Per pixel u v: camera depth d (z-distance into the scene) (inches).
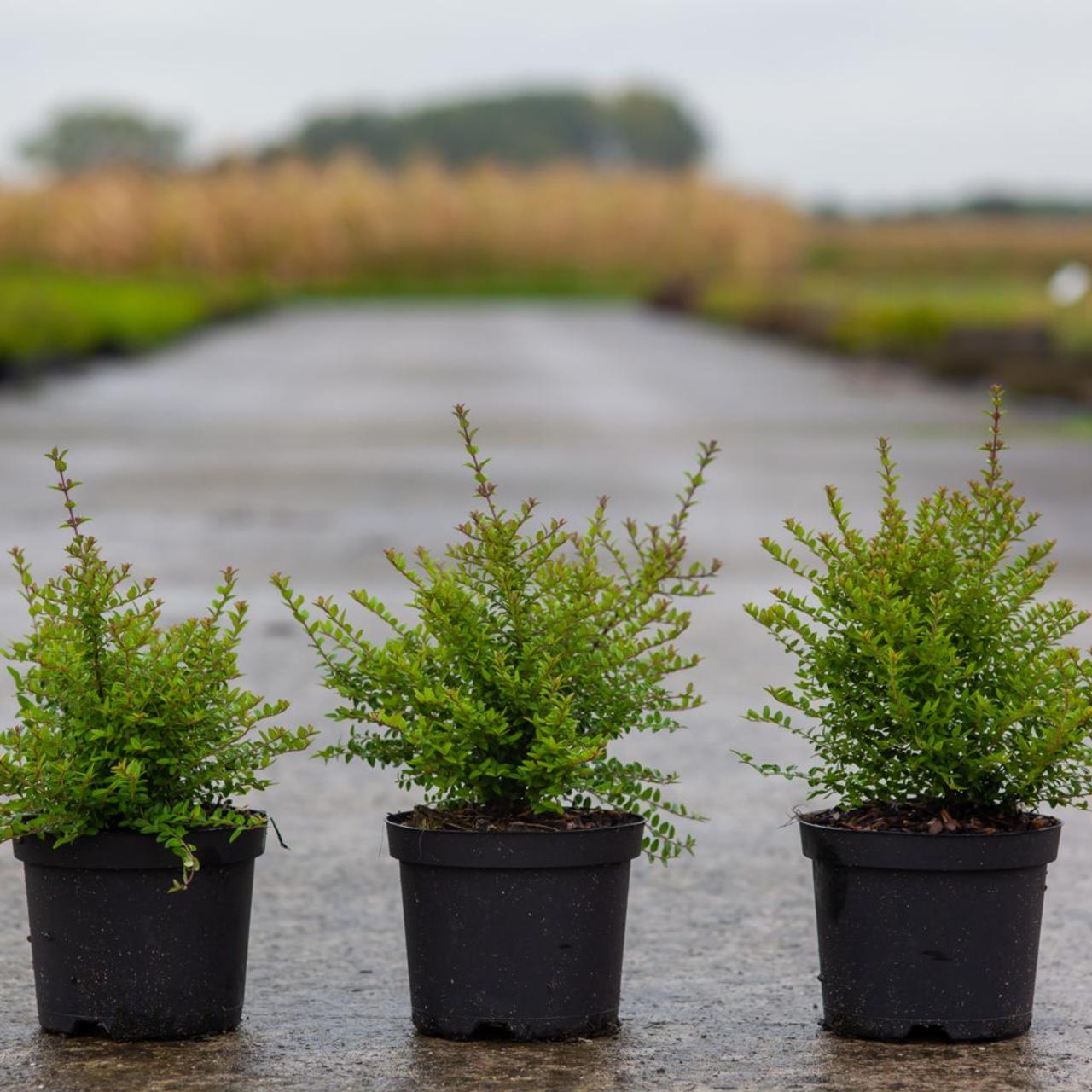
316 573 560.1
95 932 200.2
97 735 196.5
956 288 3179.1
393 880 272.1
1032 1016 211.0
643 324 2731.3
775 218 4215.1
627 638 215.2
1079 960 235.0
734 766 340.5
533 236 4077.3
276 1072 191.2
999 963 200.8
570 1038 202.1
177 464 900.0
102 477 841.5
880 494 763.4
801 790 323.9
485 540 208.1
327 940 243.4
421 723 202.8
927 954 200.1
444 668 207.0
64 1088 185.9
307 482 820.0
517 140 7755.9
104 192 3885.3
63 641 203.0
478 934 200.4
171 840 195.0
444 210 4030.5
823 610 211.5
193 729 201.9
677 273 3949.3
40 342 1606.8
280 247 3900.1
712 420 1174.3
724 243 4133.9
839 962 203.8
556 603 211.3
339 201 3949.3
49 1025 203.6
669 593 215.5
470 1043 201.3
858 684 207.6
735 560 591.5
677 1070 192.1
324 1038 202.8
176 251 3853.3
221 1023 204.4
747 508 719.7
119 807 198.4
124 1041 200.5
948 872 198.7
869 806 211.5
